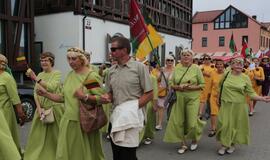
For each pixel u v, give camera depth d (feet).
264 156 21.68
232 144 22.45
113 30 63.98
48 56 17.58
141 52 26.27
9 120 17.63
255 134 27.71
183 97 21.89
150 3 83.05
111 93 13.56
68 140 14.32
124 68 13.08
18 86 30.45
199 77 21.81
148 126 23.76
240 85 21.36
